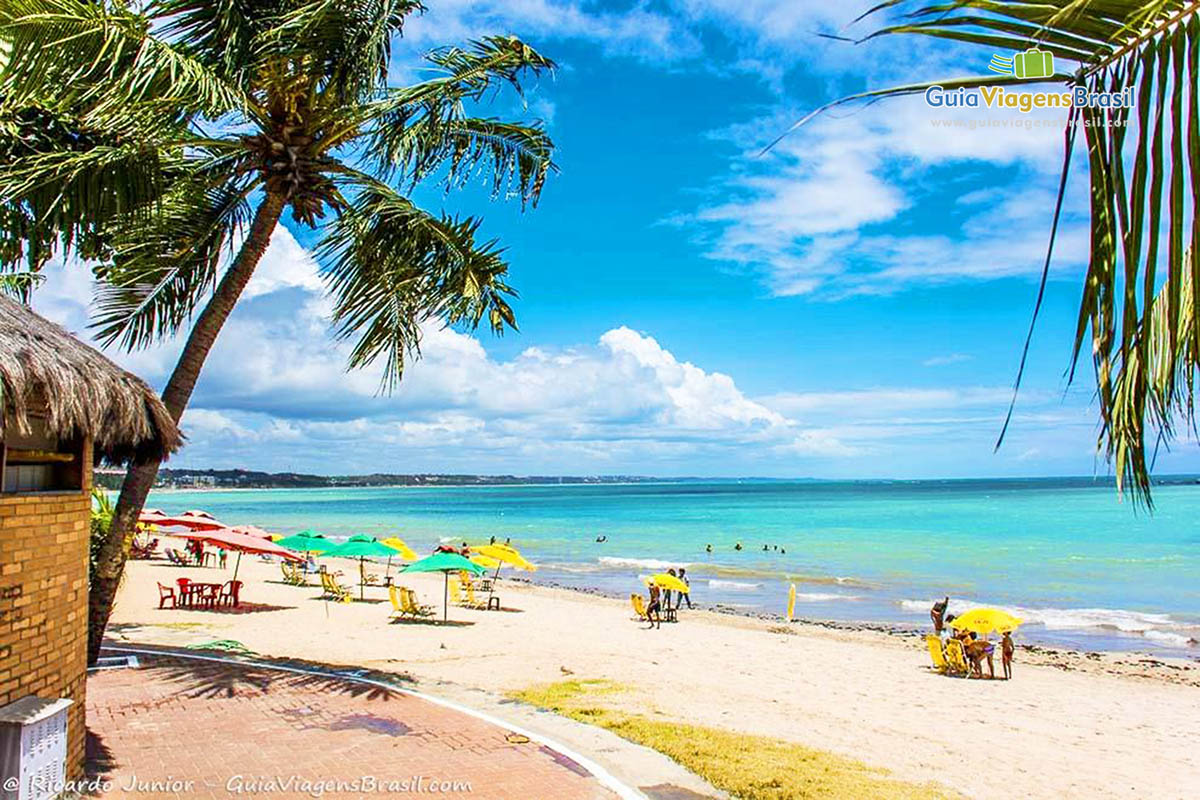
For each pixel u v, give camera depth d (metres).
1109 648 21.75
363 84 10.55
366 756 8.01
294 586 28.56
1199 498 138.12
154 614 19.52
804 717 12.38
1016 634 23.84
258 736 8.51
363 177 10.84
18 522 5.40
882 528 70.38
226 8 9.86
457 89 10.84
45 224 9.62
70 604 6.22
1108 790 9.67
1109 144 1.25
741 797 7.52
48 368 5.31
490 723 9.44
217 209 11.41
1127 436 1.25
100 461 7.29
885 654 19.17
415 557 23.69
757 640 20.48
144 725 8.73
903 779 9.06
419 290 11.23
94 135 9.91
